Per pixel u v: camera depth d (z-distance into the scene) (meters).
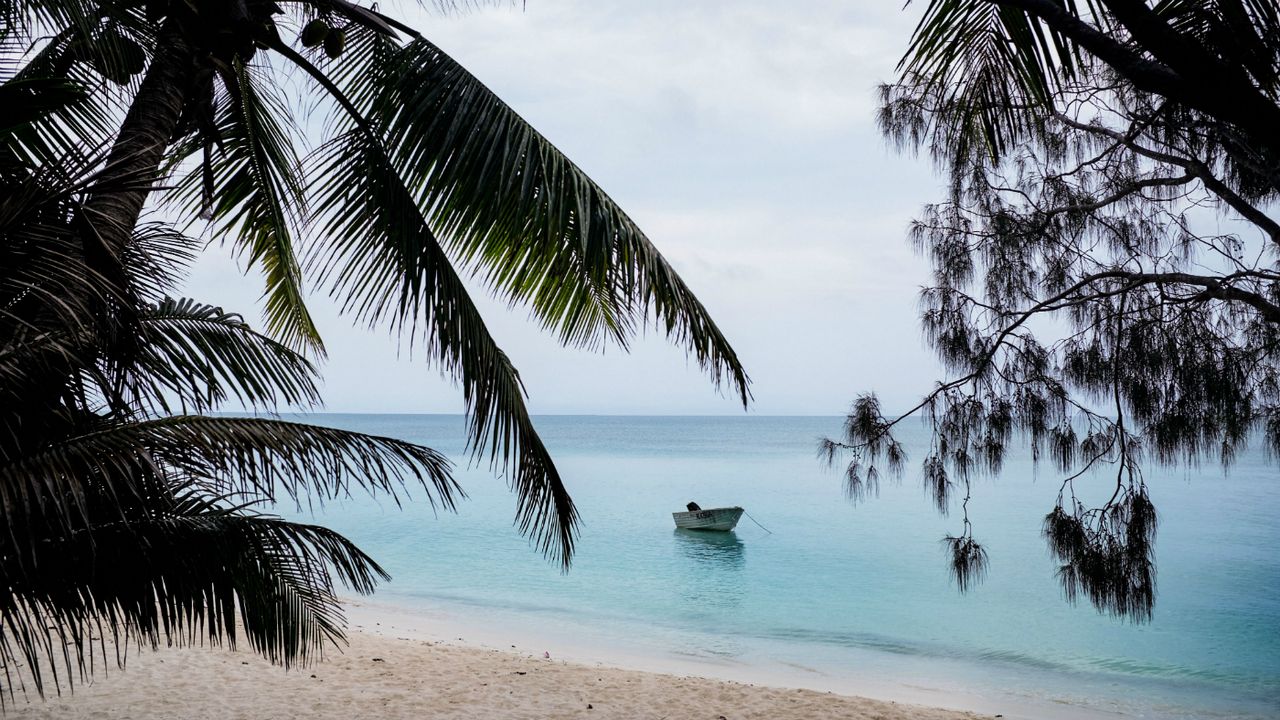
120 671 8.66
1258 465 63.91
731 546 25.77
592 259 4.76
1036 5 2.29
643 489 45.06
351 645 10.84
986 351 5.57
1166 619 16.48
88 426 3.29
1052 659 13.43
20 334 3.01
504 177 4.72
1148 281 5.16
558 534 5.29
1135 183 5.48
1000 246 5.75
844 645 14.25
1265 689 11.77
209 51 4.47
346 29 5.28
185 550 3.37
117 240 3.67
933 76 3.41
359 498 37.66
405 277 5.18
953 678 12.18
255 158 6.11
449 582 19.66
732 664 12.72
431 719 7.87
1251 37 2.20
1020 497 41.84
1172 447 4.75
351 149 5.35
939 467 5.53
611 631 14.93
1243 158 4.58
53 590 3.12
